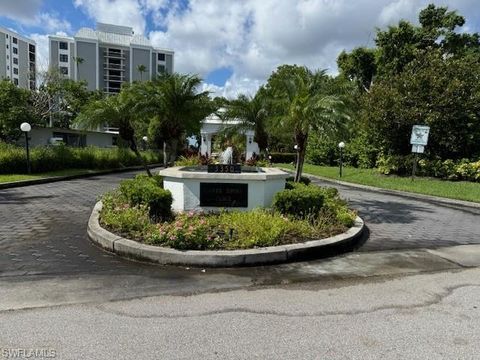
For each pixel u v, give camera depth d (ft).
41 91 114.21
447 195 40.96
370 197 41.34
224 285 13.85
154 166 91.40
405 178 58.23
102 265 15.57
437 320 11.44
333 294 13.34
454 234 23.79
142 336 10.01
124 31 283.38
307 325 10.91
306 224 19.94
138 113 38.40
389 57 81.41
